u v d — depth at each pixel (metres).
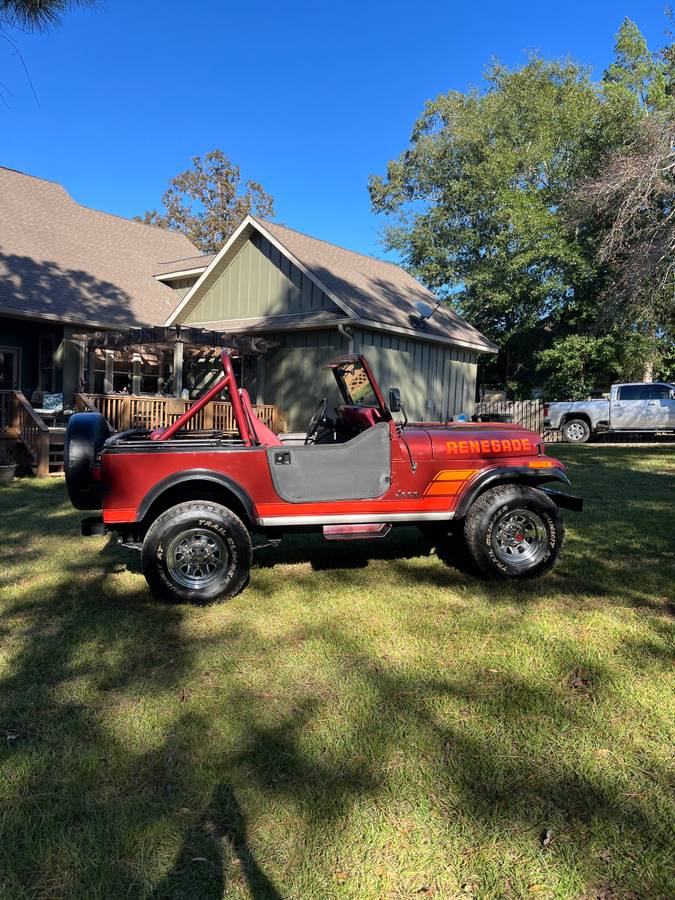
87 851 2.01
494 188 25.94
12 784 2.34
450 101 30.64
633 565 5.05
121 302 15.74
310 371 14.10
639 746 2.55
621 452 14.58
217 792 2.29
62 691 3.05
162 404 12.29
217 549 4.27
